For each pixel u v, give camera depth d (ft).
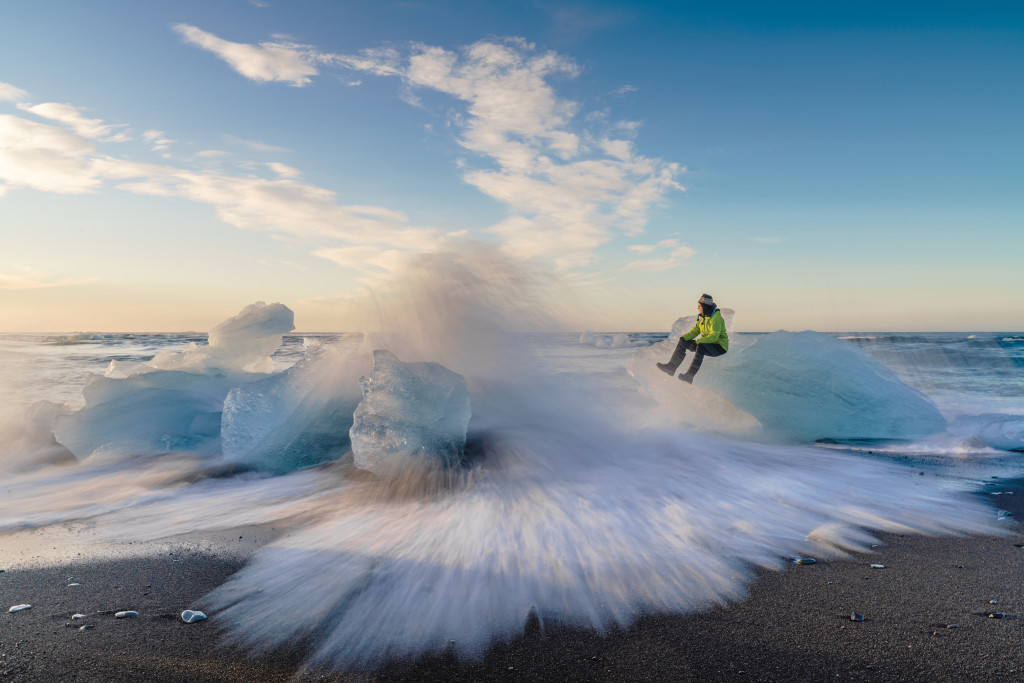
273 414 21.26
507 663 7.42
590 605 9.18
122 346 94.79
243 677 7.05
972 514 13.98
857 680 6.79
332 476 18.70
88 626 8.54
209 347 30.48
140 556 11.76
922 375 43.57
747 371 27.04
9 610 9.14
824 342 27.63
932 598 9.20
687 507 14.56
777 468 18.74
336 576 10.48
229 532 13.46
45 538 13.30
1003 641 7.68
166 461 21.35
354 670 7.27
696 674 7.04
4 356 57.26
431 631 8.36
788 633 8.08
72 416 22.84
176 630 8.41
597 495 15.66
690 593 9.59
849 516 13.85
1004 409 30.89
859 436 25.14
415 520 13.91
